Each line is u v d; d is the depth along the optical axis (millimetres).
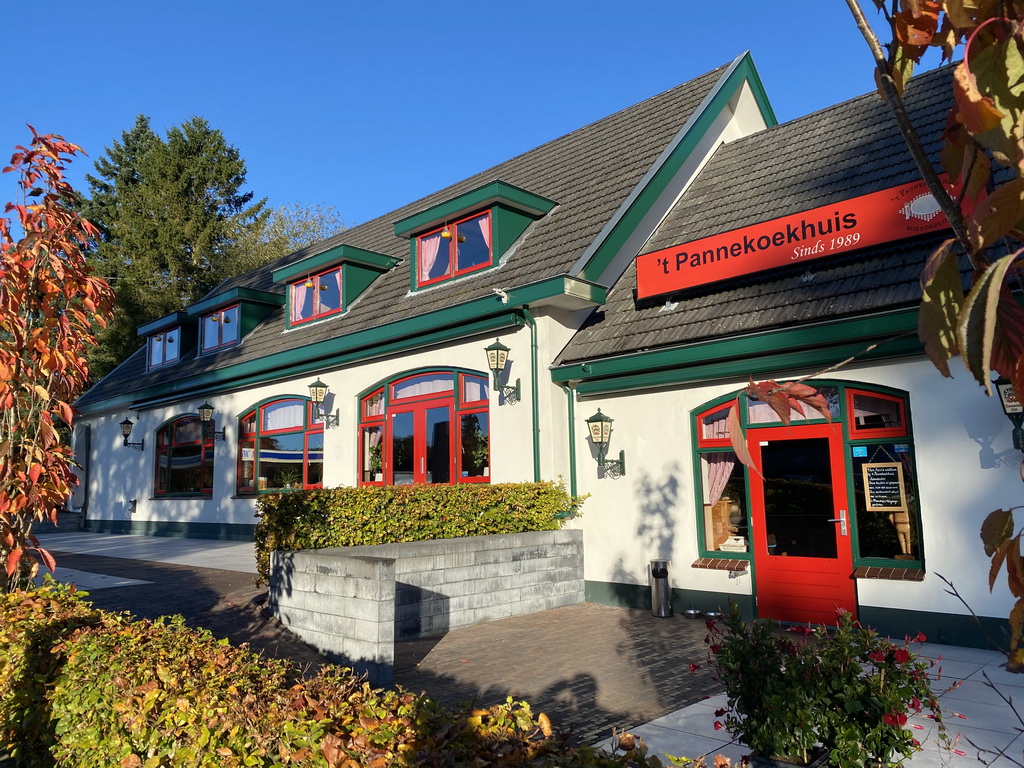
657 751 5207
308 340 15734
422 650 8180
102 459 23359
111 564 13023
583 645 8305
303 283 17328
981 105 1110
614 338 10820
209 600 9500
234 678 3590
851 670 3766
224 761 2873
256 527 9141
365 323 14461
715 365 9617
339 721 3041
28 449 5484
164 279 37406
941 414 7980
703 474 10000
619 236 11742
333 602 7562
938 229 8516
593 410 11086
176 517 19719
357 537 9086
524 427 11414
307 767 2715
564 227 12734
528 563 10109
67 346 5641
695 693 6547
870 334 8258
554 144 17266
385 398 14328
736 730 4160
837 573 8617
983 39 1278
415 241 14609
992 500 7594
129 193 39031
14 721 4547
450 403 12961
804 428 9039
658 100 15695
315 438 16062
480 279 12906
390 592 7094
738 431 1503
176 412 20250
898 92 1421
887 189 8945
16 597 5551
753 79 14938
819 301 8961
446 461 12969
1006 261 1043
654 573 9867
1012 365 1246
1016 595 1268
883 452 8484
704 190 13148
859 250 9141
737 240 10148
